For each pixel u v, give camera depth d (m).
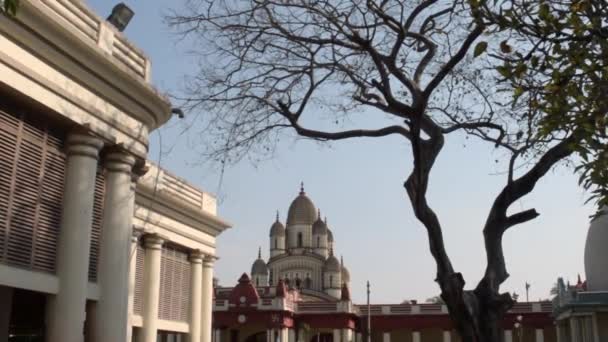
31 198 12.25
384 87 10.76
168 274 23.61
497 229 10.69
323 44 12.45
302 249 94.81
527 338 61.84
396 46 11.18
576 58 8.49
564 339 45.88
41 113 12.37
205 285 26.36
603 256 40.72
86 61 12.81
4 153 11.64
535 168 10.53
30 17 11.23
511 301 10.30
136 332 21.39
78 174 13.06
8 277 11.41
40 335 18.66
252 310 61.94
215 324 62.50
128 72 13.96
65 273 12.67
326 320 64.50
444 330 64.44
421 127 11.47
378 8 11.10
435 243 10.48
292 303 64.75
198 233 25.59
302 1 11.91
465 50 10.07
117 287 14.06
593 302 38.97
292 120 12.72
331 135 12.59
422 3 11.50
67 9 12.76
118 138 14.18
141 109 14.95
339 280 90.19
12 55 11.26
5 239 11.55
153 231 21.75
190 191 24.94
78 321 12.58
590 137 8.60
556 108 8.88
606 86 8.71
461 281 10.16
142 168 15.44
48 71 12.16
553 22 8.46
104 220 14.19
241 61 12.98
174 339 27.30
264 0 12.16
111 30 14.19
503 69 8.87
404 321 65.94
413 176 11.21
